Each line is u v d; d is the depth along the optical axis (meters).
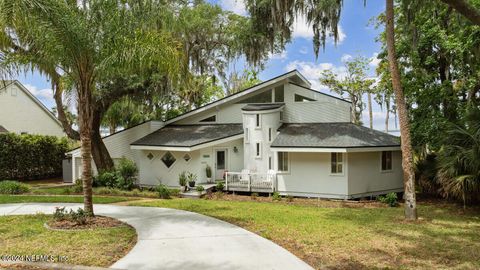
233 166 18.77
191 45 17.91
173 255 6.65
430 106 15.76
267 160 17.41
